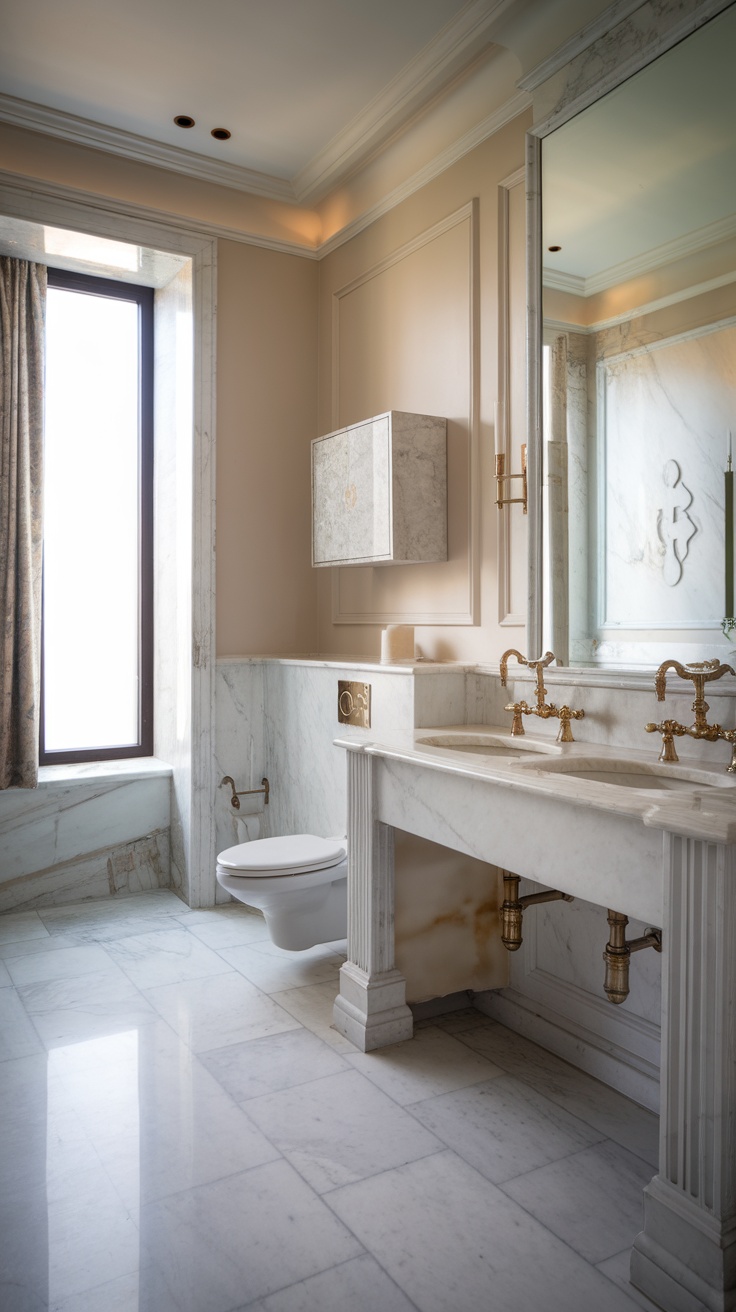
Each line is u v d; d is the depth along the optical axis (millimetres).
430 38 2664
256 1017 2486
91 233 3221
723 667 1838
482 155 2756
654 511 2090
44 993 2641
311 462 3705
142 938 3139
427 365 3039
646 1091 2033
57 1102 2021
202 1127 1921
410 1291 1440
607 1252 1545
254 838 3576
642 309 2111
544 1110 2014
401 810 2230
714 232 1939
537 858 1777
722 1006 1349
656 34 2033
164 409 3812
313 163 3422
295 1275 1474
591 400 2256
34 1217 1618
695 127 1969
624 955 1834
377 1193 1695
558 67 2320
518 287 2615
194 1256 1517
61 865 3523
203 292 3479
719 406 1932
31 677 3434
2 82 2902
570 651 2338
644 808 1481
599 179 2215
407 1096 2066
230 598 3607
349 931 2434
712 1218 1364
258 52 2738
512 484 2635
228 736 3600
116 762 3859
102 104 3027
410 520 2844
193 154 3340
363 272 3426
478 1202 1672
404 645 2912
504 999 2512
